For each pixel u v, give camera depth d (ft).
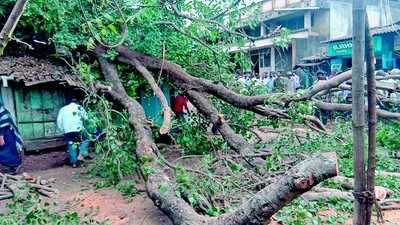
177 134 31.09
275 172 20.62
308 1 79.36
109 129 24.25
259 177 20.03
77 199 21.12
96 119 25.18
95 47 29.17
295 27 85.40
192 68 31.83
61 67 32.73
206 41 30.78
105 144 25.34
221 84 28.78
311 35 79.36
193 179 18.47
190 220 14.73
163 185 17.11
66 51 29.32
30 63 32.45
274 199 11.70
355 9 8.63
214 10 28.30
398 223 15.81
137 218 18.08
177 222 15.26
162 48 29.78
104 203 20.27
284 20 86.89
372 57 9.86
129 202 20.27
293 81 47.91
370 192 9.77
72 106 29.09
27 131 34.53
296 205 17.33
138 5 25.89
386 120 26.81
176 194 16.51
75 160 29.09
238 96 26.55
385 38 52.16
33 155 33.99
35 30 30.07
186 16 26.63
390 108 26.91
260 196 12.08
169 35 29.40
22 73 30.50
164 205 16.33
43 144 34.88
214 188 18.48
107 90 26.96
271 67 79.00
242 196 18.31
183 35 29.17
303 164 11.30
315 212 17.19
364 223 9.84
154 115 34.27
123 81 32.73
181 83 28.48
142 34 29.04
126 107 26.13
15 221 17.90
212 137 27.66
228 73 31.40
